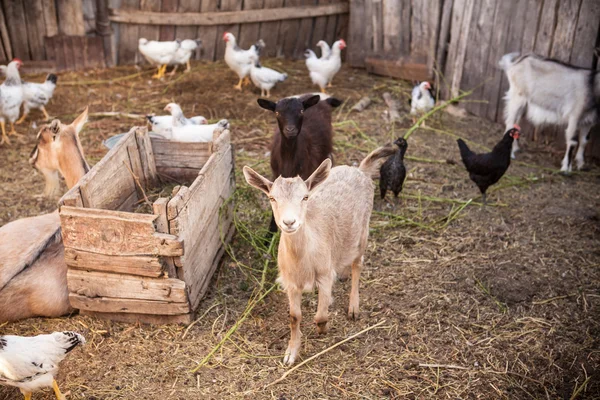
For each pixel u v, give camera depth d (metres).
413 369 1.97
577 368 1.97
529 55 3.33
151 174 2.60
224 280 2.39
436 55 4.16
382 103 4.08
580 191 3.10
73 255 2.05
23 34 4.38
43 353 1.72
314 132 2.76
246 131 3.63
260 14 4.61
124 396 1.86
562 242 2.65
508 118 3.52
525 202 2.99
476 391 1.88
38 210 2.88
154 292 2.07
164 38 4.64
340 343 2.04
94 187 2.16
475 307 2.25
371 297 2.31
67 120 3.74
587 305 2.26
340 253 2.02
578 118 3.19
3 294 2.09
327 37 4.83
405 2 4.27
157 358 2.00
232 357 2.01
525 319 2.19
